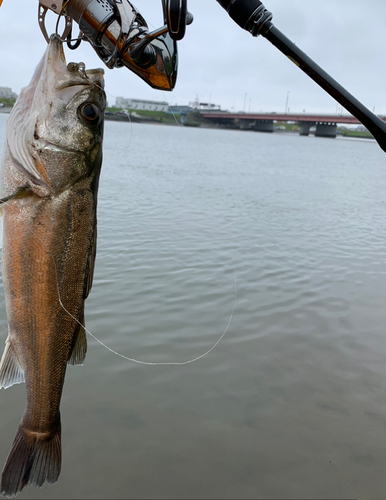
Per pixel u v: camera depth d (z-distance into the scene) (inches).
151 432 132.0
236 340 185.8
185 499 111.1
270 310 215.0
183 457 124.0
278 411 144.9
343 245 344.8
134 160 915.4
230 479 117.6
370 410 147.9
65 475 115.9
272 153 1542.8
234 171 844.6
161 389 151.6
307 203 538.6
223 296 226.2
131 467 119.4
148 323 193.8
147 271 252.5
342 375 166.2
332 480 119.4
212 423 137.6
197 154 1221.7
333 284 255.4
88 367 160.7
